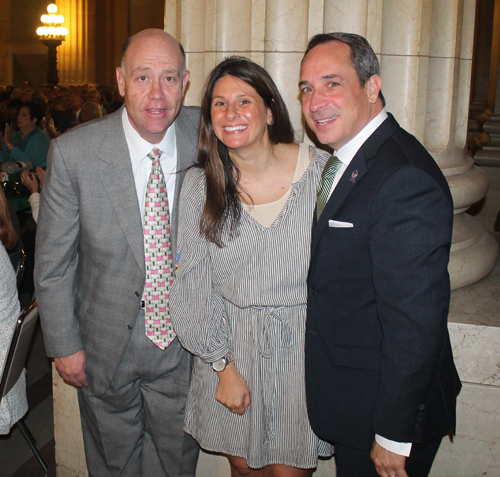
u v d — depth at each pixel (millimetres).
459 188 2131
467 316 1920
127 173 1666
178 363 1816
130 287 1706
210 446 1686
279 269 1512
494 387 1886
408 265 1168
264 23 2061
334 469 2090
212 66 2156
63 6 14109
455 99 2176
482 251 2248
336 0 1910
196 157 1745
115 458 1923
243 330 1588
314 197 1506
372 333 1347
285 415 1588
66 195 1665
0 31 14797
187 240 1609
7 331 1943
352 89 1292
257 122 1454
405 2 1961
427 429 1274
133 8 13898
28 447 2658
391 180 1195
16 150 5137
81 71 14250
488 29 6336
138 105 1574
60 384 2309
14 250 2762
